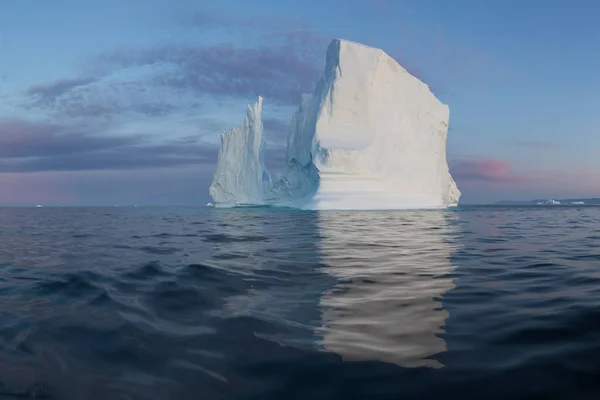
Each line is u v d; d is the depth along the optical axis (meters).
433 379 2.75
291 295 5.12
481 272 6.63
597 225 17.91
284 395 2.58
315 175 32.91
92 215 33.19
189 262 7.55
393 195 31.00
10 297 5.11
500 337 3.52
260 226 16.42
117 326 3.91
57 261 7.94
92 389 2.71
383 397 2.53
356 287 5.57
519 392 2.57
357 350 3.27
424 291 5.32
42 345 3.45
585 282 5.77
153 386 2.72
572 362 2.97
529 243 10.73
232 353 3.24
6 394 2.65
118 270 6.79
